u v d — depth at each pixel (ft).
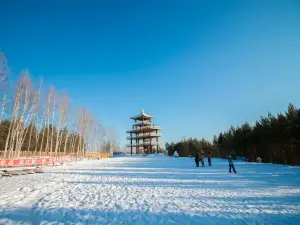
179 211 20.33
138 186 35.01
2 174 52.01
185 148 240.53
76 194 28.45
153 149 261.24
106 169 71.05
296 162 93.71
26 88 113.39
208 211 20.24
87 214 19.54
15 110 108.37
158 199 25.39
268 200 24.18
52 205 22.70
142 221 17.60
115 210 20.80
